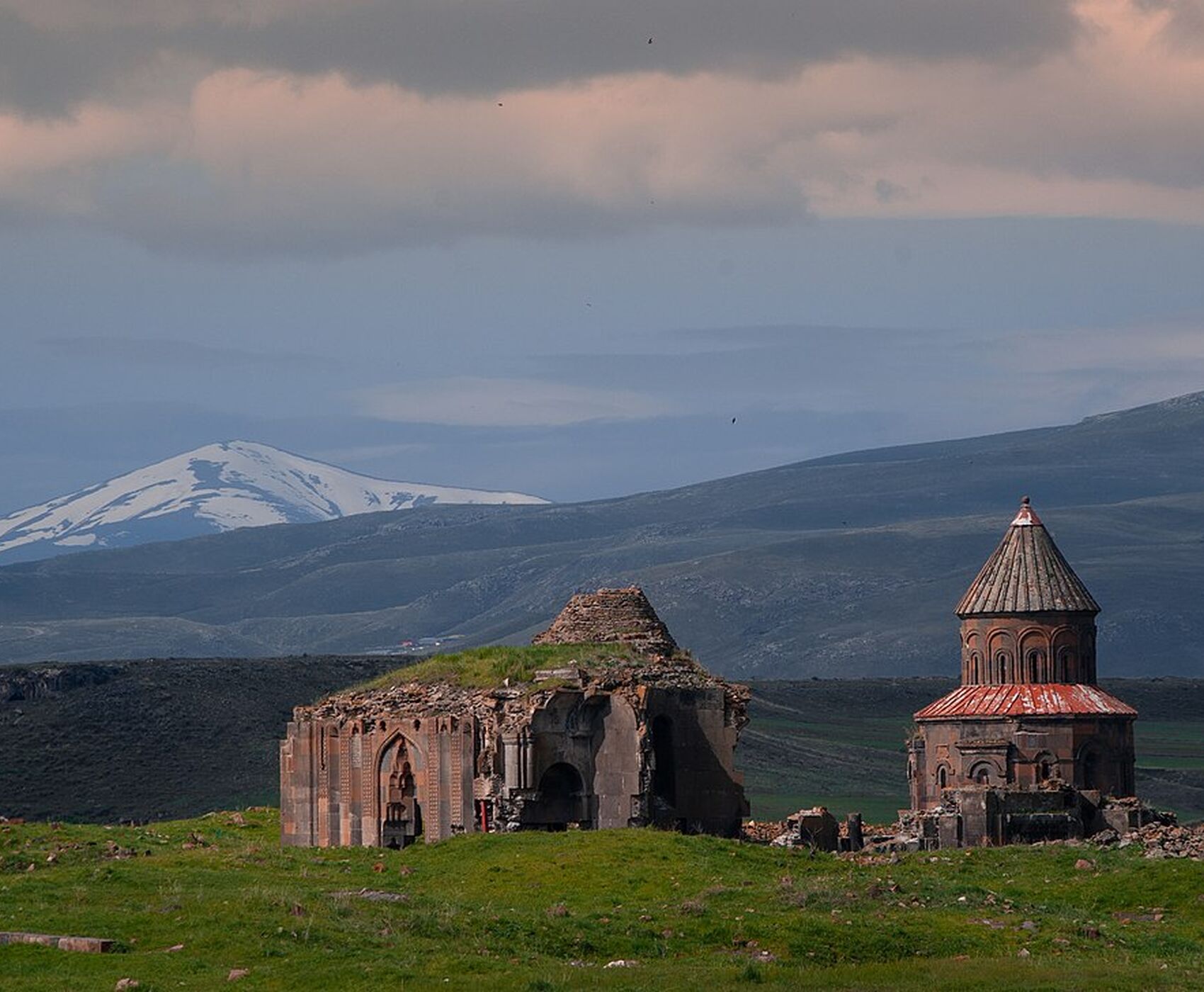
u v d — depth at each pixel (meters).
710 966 143.25
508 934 150.38
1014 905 170.50
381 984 134.25
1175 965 149.38
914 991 135.75
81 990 131.25
